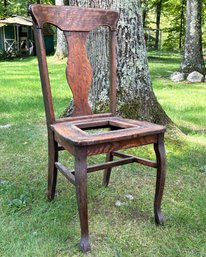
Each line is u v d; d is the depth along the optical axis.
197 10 7.84
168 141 3.36
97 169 1.98
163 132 1.95
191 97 5.86
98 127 2.18
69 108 3.82
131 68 3.43
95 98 3.51
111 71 2.34
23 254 1.77
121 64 3.41
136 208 2.23
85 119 2.23
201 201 2.32
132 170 2.80
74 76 2.21
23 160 3.01
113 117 2.31
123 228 2.01
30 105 5.18
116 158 2.89
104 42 3.38
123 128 2.08
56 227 1.99
